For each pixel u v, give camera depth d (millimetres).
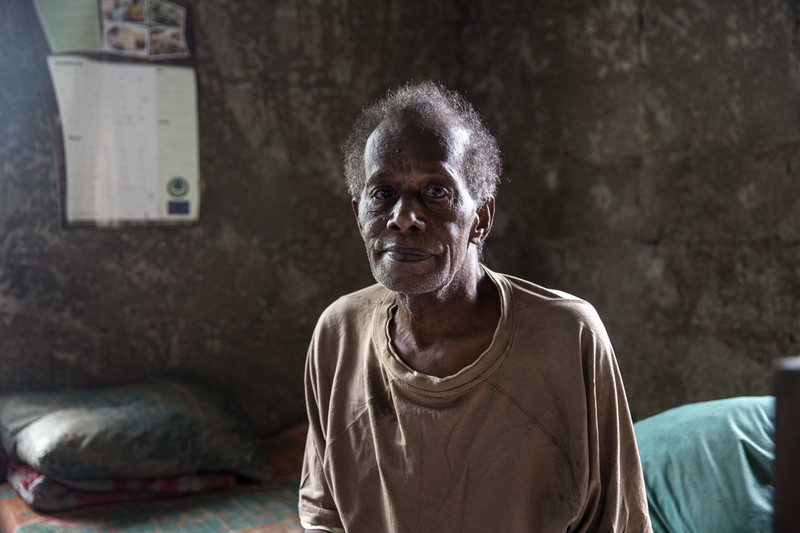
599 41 2939
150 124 2869
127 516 2273
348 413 1130
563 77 3117
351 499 1119
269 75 3121
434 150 955
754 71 2404
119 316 2863
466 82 3588
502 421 1008
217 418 2629
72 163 2740
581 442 996
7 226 2656
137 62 2826
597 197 3010
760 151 2400
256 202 3127
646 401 2855
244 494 2506
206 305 3039
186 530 2197
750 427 1831
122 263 2859
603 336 1035
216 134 3018
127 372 2889
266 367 3186
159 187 2906
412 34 3463
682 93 2641
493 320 1052
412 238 952
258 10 3074
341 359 1160
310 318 3287
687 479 1766
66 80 2709
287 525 2248
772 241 2385
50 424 2354
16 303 2684
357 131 1053
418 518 1043
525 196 3344
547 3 3156
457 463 1021
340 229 3342
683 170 2660
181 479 2469
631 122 2840
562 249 3189
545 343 1012
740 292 2494
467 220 987
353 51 3311
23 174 2670
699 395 2650
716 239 2562
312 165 3252
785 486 366
